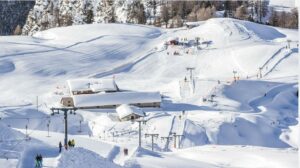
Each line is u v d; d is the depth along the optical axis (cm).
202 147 12700
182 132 15512
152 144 13475
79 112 18150
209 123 16500
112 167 6444
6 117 17262
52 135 11912
